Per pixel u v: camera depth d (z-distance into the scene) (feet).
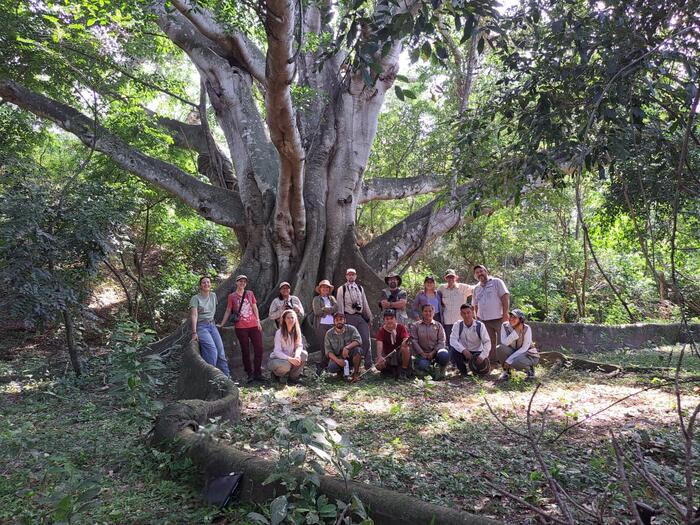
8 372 36.09
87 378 34.04
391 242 51.96
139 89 52.70
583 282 65.05
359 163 49.47
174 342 38.17
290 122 32.42
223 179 57.67
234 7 35.58
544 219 65.72
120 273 67.92
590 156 14.43
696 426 21.36
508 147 17.06
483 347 32.99
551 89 14.87
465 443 19.49
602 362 36.63
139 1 34.12
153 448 17.44
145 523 12.94
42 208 32.63
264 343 38.27
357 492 12.16
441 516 10.98
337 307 35.24
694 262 44.42
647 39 12.76
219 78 50.08
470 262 71.00
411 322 41.29
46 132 60.49
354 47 13.47
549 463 16.76
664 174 14.20
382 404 25.88
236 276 45.11
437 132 61.05
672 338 50.55
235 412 21.45
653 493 13.42
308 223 46.39
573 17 14.51
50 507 13.85
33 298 31.94
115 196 37.19
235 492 13.76
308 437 12.52
